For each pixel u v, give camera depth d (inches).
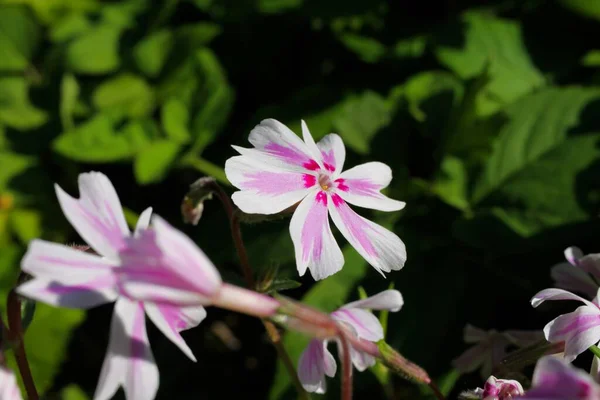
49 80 11.0
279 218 7.6
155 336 10.0
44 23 11.5
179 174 10.5
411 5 10.8
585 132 9.4
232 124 10.7
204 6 11.0
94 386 9.9
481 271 9.2
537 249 9.1
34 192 10.4
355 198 7.6
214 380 9.9
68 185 10.5
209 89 10.2
